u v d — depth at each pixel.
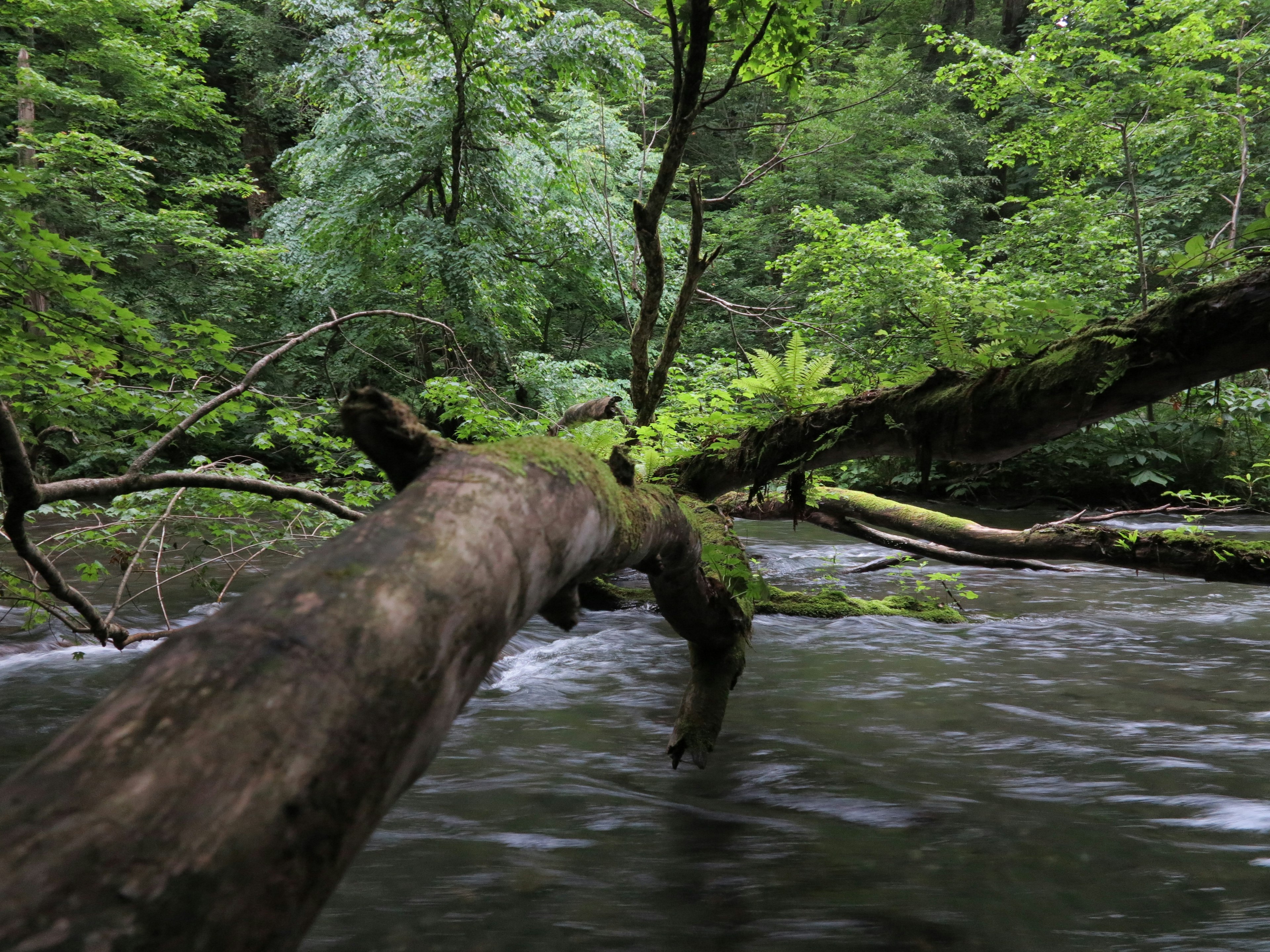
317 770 0.63
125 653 5.66
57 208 16.53
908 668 5.78
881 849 3.11
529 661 5.99
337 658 0.69
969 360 2.53
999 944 2.43
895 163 24.28
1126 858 3.01
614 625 7.05
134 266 18.05
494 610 0.89
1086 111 15.35
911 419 2.67
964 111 27.77
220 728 0.61
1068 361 2.17
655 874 2.90
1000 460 2.49
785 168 23.56
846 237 13.28
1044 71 15.84
